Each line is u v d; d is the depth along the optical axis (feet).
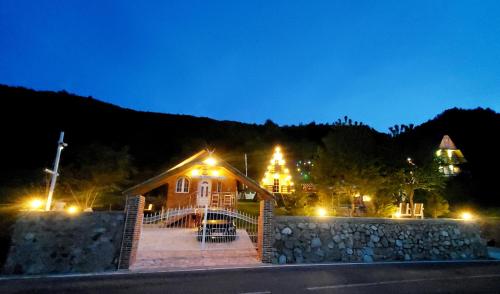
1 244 31.42
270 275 31.35
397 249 43.39
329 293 25.77
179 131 207.41
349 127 67.51
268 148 196.85
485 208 89.20
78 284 26.63
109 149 87.25
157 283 27.45
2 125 144.56
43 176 77.20
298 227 41.29
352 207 68.18
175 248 43.11
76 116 186.70
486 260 45.14
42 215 32.22
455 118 180.24
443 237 46.50
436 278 32.30
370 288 27.66
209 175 67.46
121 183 91.40
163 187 117.39
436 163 64.54
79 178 78.43
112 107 229.45
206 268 33.78
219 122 249.14
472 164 120.26
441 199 68.59
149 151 164.76
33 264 30.32
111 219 34.58
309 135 273.54
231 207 68.23
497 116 170.91
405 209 66.28
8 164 115.24
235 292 25.30
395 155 64.18
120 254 33.27
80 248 32.27
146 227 60.90
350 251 41.42
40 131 150.82
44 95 207.31
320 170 66.03
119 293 24.32
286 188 116.47
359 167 61.98
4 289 24.54
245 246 46.34
